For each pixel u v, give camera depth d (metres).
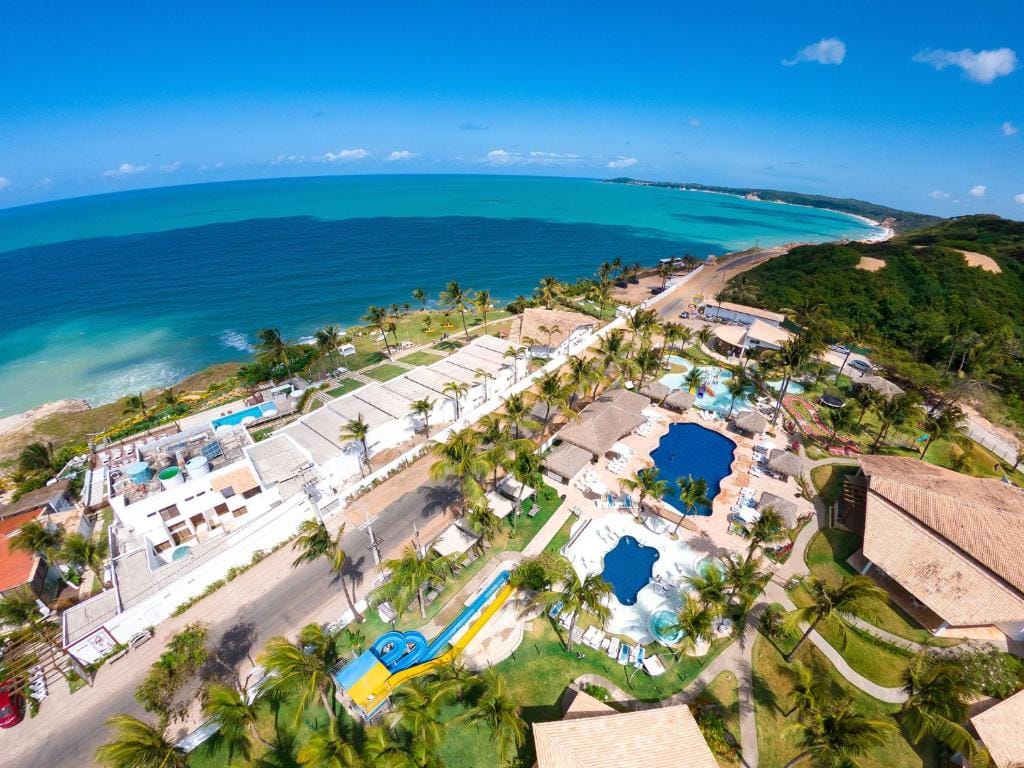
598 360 67.31
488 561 38.12
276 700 28.66
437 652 30.47
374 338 93.44
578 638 31.94
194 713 28.19
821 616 27.52
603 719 24.55
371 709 26.48
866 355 80.25
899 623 32.78
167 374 93.62
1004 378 68.88
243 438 50.03
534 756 25.81
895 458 45.56
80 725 28.03
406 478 48.47
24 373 94.44
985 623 30.06
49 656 31.47
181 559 36.75
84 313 123.31
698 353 79.94
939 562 33.19
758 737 26.61
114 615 32.59
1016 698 26.27
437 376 62.84
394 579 30.38
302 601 35.28
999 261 109.75
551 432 55.69
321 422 52.59
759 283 116.19
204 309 124.88
